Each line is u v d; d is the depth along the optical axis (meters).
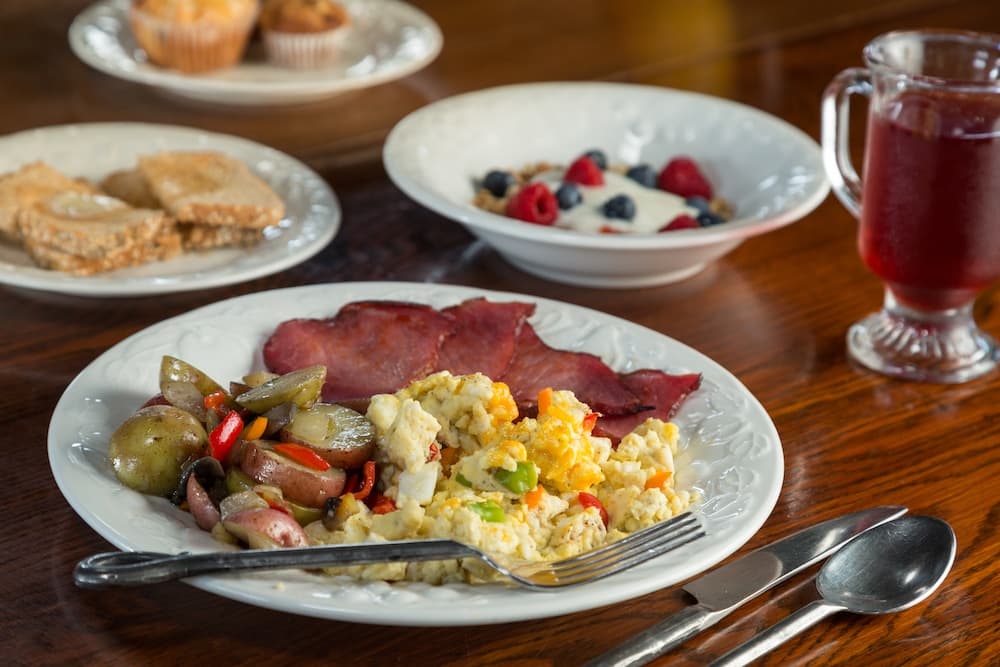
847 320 1.62
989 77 1.50
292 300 1.44
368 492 1.10
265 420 1.12
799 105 2.35
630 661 0.96
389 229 1.83
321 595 0.94
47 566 1.10
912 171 1.39
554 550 1.05
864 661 1.03
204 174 1.76
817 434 1.37
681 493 1.14
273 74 2.32
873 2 2.92
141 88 2.27
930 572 1.10
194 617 1.04
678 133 2.06
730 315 1.62
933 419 1.41
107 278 1.57
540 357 1.37
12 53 2.38
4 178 1.71
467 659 1.02
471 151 1.96
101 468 1.11
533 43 2.59
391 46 2.46
